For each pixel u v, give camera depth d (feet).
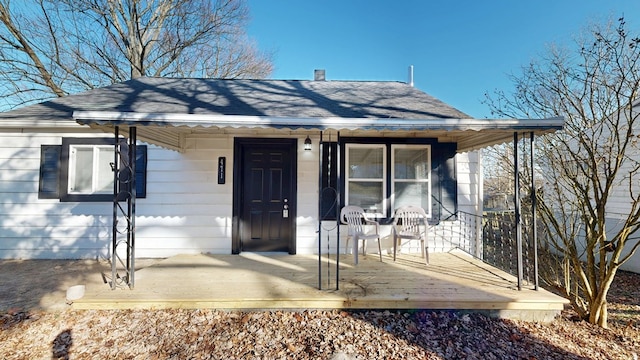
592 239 11.85
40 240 17.19
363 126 10.64
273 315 10.14
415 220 16.71
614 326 11.19
